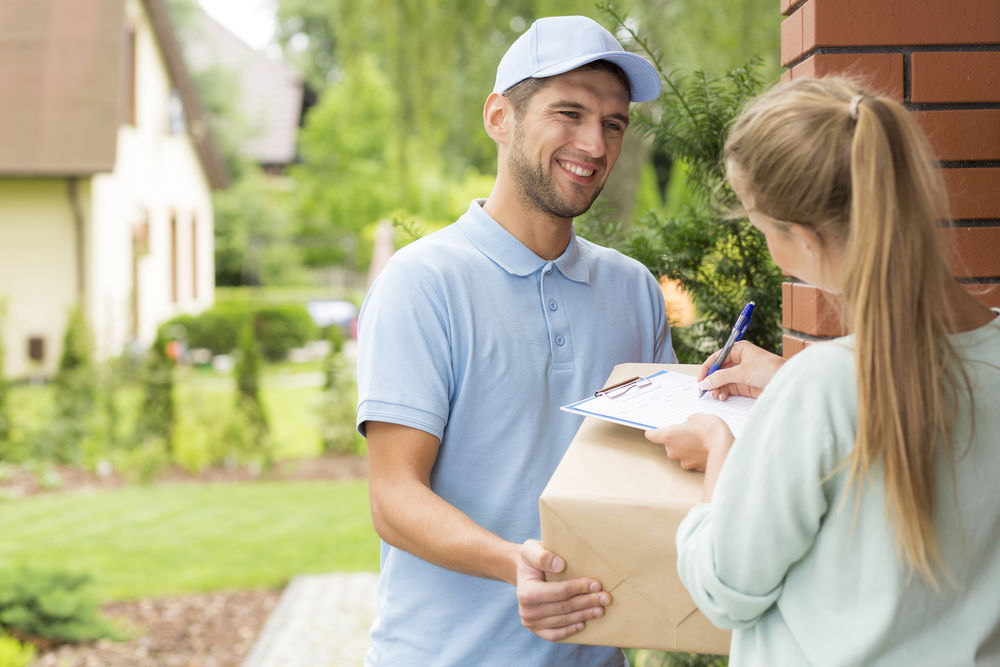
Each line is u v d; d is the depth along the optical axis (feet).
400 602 5.23
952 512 3.41
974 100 5.27
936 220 3.38
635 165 29.43
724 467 3.50
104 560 19.61
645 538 3.86
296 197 70.03
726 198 7.23
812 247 3.54
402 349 5.03
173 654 15.52
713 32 19.43
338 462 28.17
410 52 21.76
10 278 40.70
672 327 7.61
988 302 5.35
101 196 41.70
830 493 3.39
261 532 21.42
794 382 3.41
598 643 4.03
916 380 3.27
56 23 42.14
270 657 14.97
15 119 40.37
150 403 27.22
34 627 15.70
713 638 3.90
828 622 3.43
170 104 52.49
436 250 5.29
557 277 5.46
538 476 5.25
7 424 27.78
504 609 5.07
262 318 49.73
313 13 75.66
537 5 20.74
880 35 5.24
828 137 3.38
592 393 5.47
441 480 5.22
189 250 56.75
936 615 3.43
